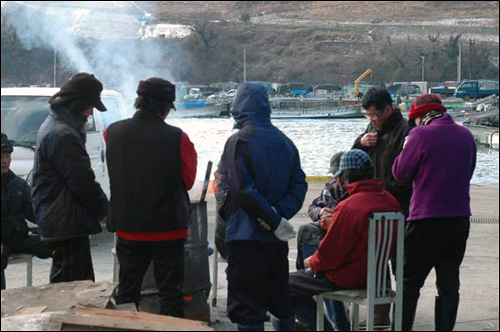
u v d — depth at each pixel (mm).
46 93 21656
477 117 79188
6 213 13211
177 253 11133
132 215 10844
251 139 10516
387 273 12039
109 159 10977
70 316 9961
